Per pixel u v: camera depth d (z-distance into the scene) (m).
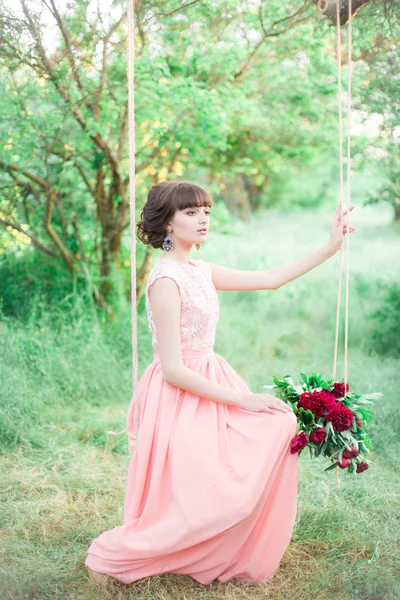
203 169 7.28
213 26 4.78
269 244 8.55
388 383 4.62
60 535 2.93
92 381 4.86
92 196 5.93
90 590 2.44
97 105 5.01
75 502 3.28
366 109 4.84
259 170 7.13
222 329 6.15
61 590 2.47
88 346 5.09
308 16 4.52
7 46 4.48
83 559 2.69
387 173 5.47
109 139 5.42
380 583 2.49
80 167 5.62
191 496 2.32
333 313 6.36
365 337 5.80
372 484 3.39
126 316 5.80
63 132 5.31
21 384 4.46
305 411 2.47
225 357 5.64
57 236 5.92
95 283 5.82
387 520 3.03
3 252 5.88
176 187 2.52
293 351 5.90
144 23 4.36
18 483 3.45
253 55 5.07
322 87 5.33
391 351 5.45
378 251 8.22
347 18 2.70
